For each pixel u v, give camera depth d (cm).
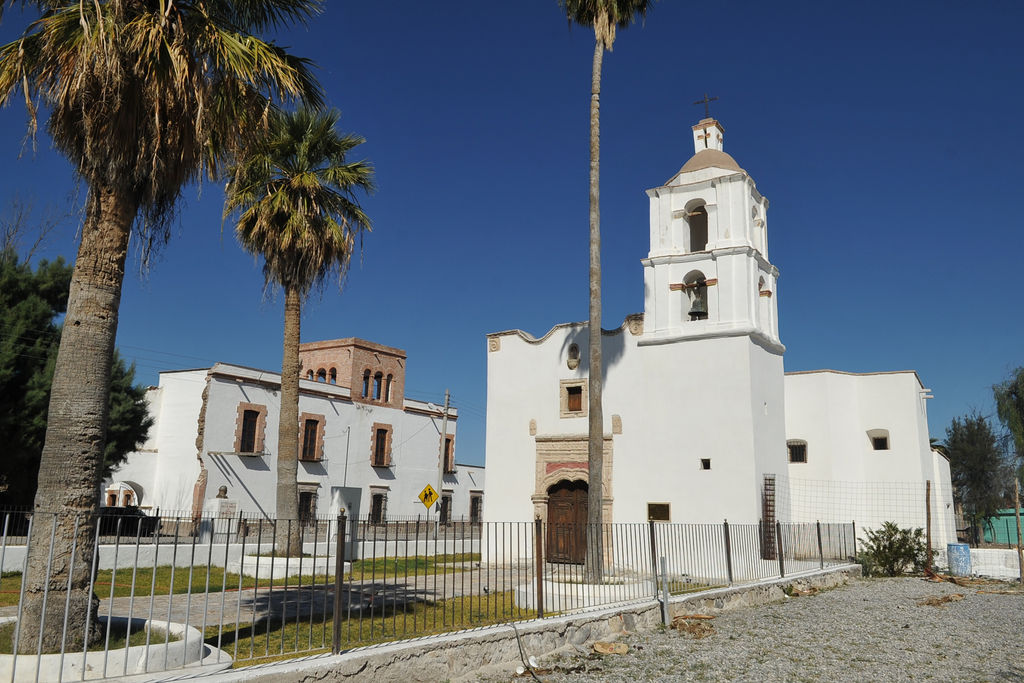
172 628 775
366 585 1533
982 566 2336
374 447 4075
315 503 3653
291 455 1950
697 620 1276
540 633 977
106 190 789
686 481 2105
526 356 2447
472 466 4850
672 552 1483
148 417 3123
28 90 791
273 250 1973
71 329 760
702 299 2288
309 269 1992
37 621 695
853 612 1456
